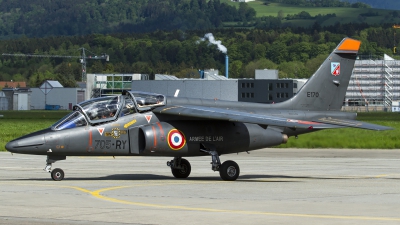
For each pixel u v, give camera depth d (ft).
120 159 345.72
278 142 258.78
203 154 249.34
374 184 233.14
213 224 150.00
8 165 307.99
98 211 166.61
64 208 171.12
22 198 188.85
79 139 233.55
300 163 326.24
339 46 283.38
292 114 271.90
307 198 193.26
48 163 236.84
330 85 282.36
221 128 248.93
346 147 454.81
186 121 246.27
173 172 257.55
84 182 233.14
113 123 238.48
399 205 179.83
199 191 208.13
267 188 217.77
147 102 243.19
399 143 455.63
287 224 150.10
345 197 195.83
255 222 152.35
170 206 175.52
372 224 150.82
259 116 239.09
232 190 211.41
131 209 170.09
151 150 239.30
